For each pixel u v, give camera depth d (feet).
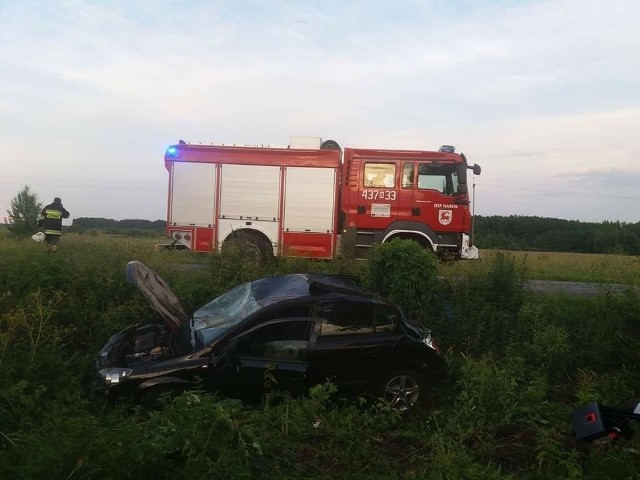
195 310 23.99
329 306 21.30
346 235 46.60
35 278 29.14
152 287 23.98
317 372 20.40
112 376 19.02
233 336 20.21
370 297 22.21
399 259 30.25
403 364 21.50
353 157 47.37
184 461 13.42
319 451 16.34
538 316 30.14
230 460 13.00
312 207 47.19
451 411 21.26
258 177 47.37
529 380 24.84
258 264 37.09
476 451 17.63
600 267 40.37
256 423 16.92
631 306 32.14
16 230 100.68
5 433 15.15
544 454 16.24
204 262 37.73
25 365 19.84
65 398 18.86
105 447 12.46
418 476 15.24
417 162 46.93
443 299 31.40
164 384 19.06
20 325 24.32
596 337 29.48
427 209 46.83
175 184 47.70
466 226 46.88
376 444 18.08
